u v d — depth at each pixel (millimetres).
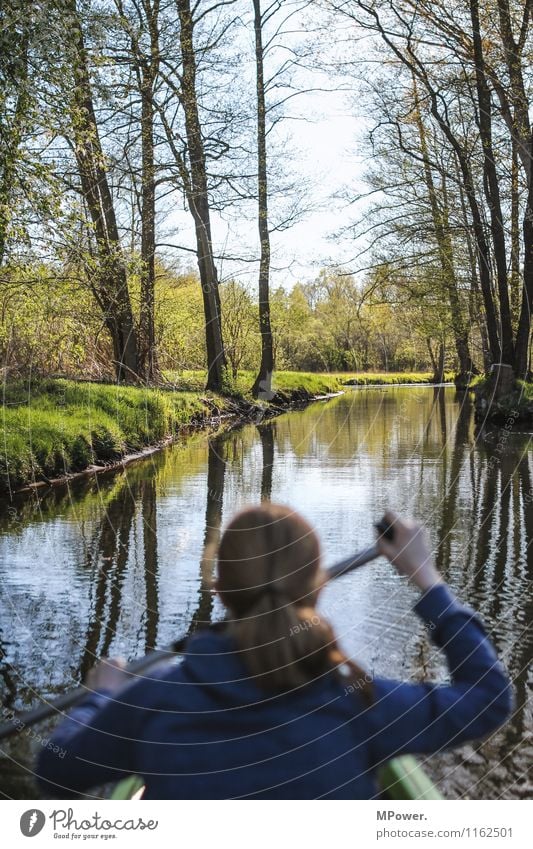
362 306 24203
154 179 17781
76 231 12109
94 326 17359
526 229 20031
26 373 14680
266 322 26094
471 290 22797
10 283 13328
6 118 10617
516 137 18047
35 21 9906
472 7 16938
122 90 13078
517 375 20484
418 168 20875
